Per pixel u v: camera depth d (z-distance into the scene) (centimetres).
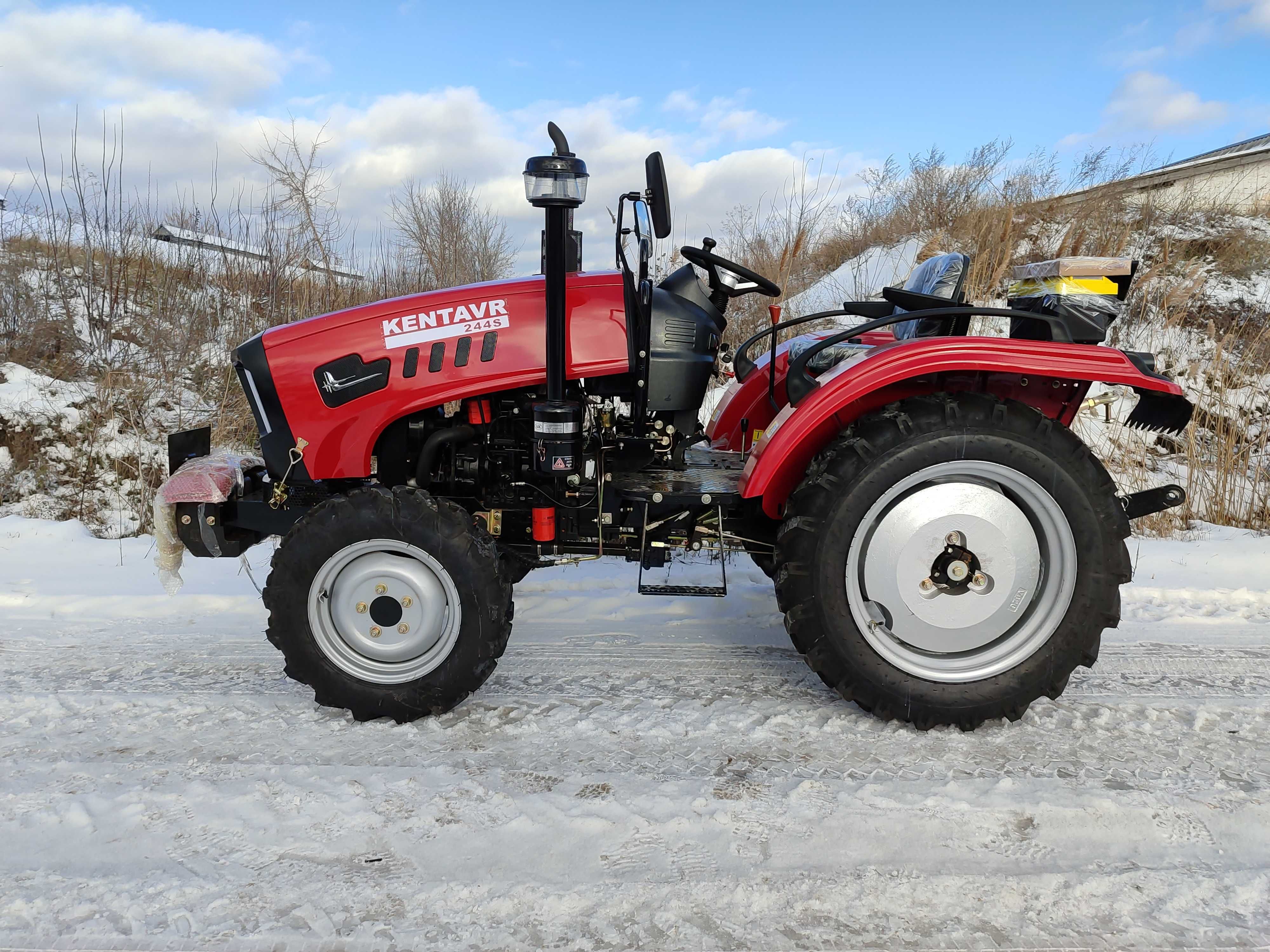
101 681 265
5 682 263
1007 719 232
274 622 230
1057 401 247
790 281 675
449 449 262
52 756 211
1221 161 988
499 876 161
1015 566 225
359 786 192
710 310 268
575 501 255
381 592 230
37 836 174
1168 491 244
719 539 253
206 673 272
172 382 590
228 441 546
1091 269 229
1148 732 226
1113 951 141
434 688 229
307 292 677
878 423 221
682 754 212
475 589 225
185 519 252
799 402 241
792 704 244
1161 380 217
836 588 224
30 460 510
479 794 189
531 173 218
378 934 144
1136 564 406
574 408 231
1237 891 156
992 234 777
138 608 340
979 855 168
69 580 374
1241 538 457
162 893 155
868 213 982
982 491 224
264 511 257
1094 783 197
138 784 195
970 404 221
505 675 267
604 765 205
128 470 514
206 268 691
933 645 228
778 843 172
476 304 246
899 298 244
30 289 653
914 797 188
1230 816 181
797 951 141
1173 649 292
